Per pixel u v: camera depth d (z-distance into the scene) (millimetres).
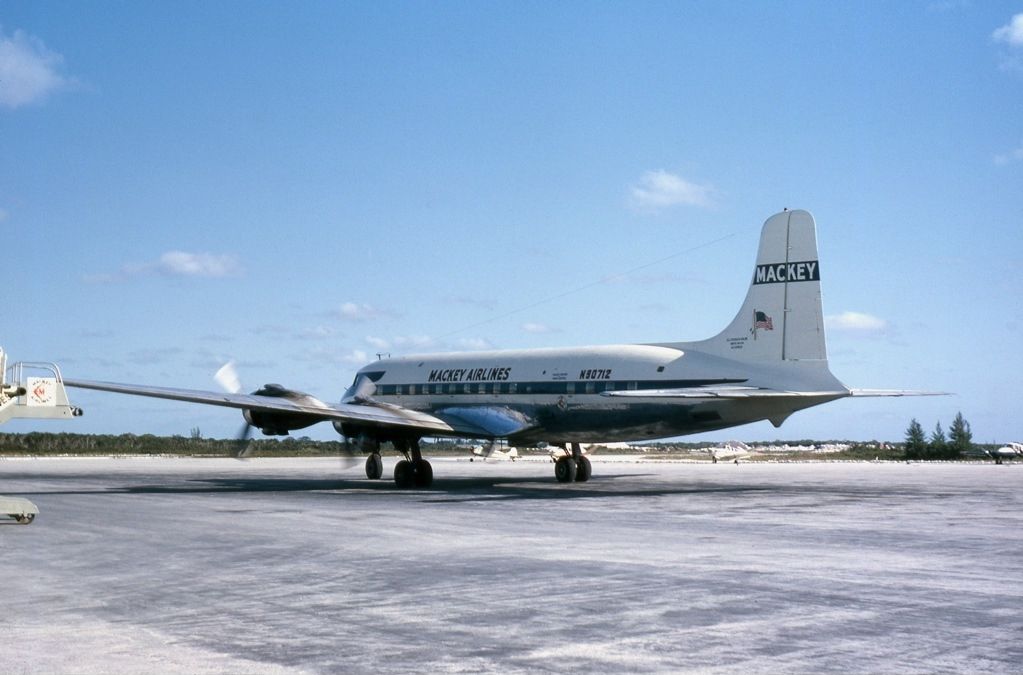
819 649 7891
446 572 11922
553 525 17719
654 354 29062
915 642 8117
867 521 18438
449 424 30234
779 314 26438
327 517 19469
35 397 17484
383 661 7547
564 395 30609
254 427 27719
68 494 26969
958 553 13578
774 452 104562
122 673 7164
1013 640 8188
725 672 7207
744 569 12102
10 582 11234
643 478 38750
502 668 7332
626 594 10375
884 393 25547
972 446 93250
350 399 36250
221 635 8445
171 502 23766
